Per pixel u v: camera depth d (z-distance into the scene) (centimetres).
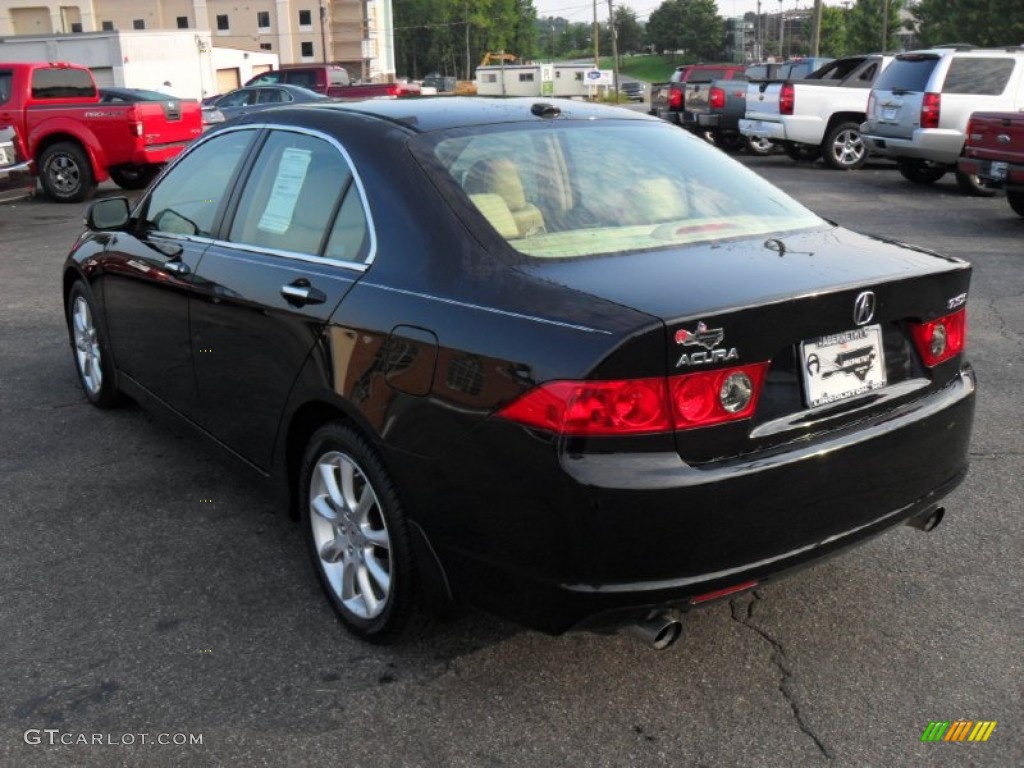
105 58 3966
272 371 349
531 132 350
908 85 1425
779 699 294
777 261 295
